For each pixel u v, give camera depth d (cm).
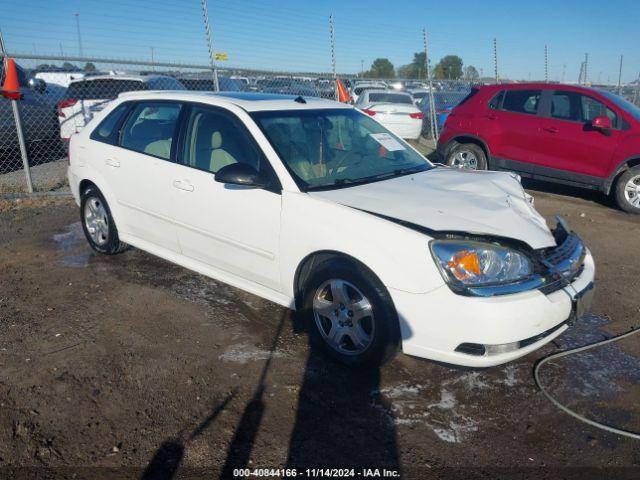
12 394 322
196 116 439
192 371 351
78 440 286
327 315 359
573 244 360
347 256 336
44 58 770
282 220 367
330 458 279
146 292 469
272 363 362
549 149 840
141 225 485
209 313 432
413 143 1538
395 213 337
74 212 738
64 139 1058
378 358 336
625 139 770
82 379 339
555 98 843
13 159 1059
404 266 313
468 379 349
